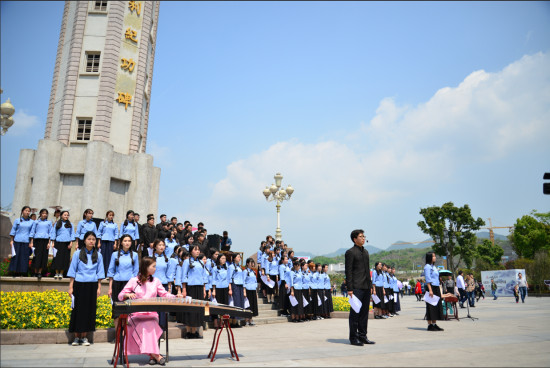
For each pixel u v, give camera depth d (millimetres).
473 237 43125
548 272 38312
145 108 25266
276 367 5164
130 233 12789
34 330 7668
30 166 20609
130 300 5730
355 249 7820
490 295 35500
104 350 6891
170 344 8031
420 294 33469
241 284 12352
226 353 6625
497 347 6766
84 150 20938
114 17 23094
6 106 15336
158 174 23859
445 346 6941
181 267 9539
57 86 23297
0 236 16875
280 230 21438
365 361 5508
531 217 45750
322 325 12531
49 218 19359
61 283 11055
